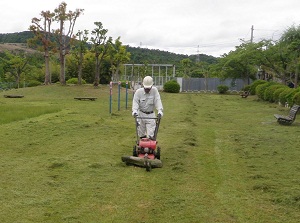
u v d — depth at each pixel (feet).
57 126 41.75
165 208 18.07
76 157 28.02
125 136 38.65
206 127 47.21
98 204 18.40
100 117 53.16
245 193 20.58
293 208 18.35
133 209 17.85
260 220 16.89
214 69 148.36
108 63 178.09
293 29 91.15
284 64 104.68
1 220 16.14
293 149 32.86
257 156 30.01
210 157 29.71
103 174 23.71
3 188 20.31
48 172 23.72
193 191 20.77
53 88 115.85
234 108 75.31
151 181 22.52
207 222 16.52
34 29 127.24
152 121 29.27
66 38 129.59
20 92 110.52
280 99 78.48
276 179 23.25
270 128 46.19
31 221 16.15
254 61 109.50
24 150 30.22
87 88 118.32
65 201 18.66
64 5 123.95
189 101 93.25
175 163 27.02
